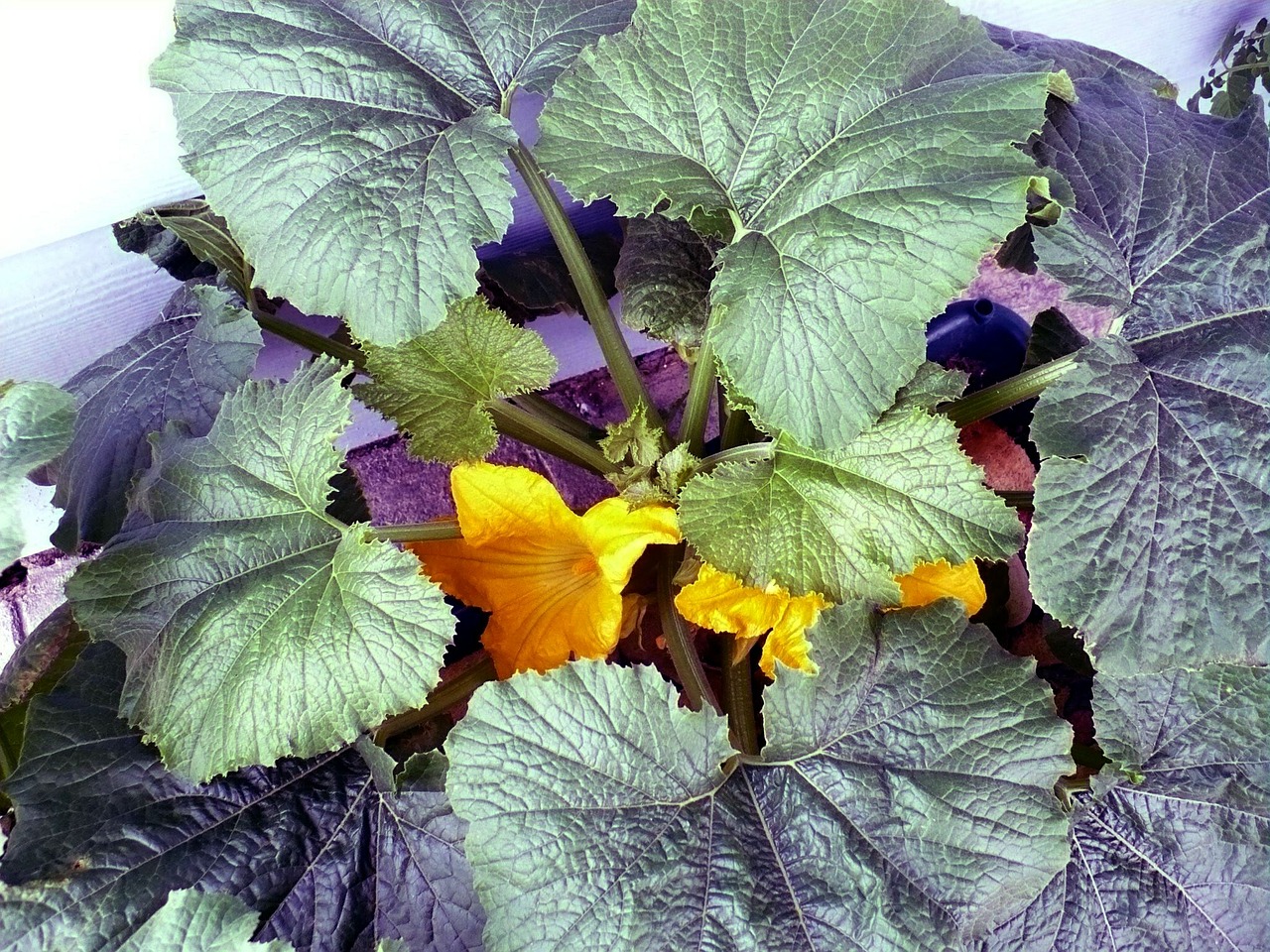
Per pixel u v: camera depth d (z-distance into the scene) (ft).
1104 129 1.82
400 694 1.44
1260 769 1.65
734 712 1.93
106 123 1.77
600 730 1.48
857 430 1.42
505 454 2.52
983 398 1.82
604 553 1.68
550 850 1.42
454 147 1.52
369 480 2.55
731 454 1.77
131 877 1.50
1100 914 1.63
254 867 1.55
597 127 1.52
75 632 1.81
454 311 1.70
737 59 1.51
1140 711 1.68
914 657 1.55
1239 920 1.62
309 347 1.96
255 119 1.53
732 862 1.47
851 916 1.45
